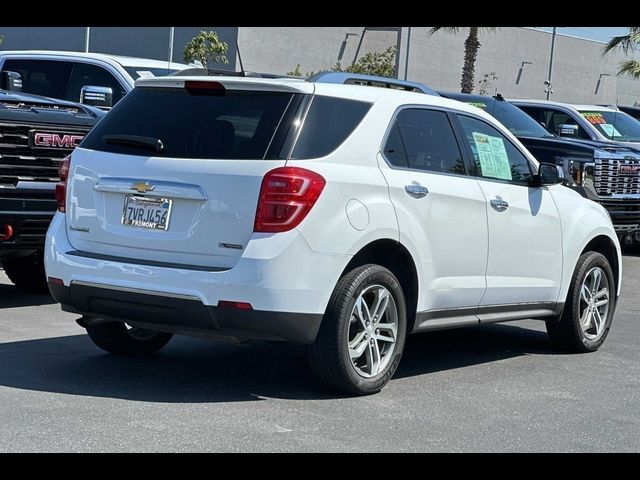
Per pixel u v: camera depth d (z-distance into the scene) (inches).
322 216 243.0
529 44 2354.8
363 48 2066.9
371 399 259.6
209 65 1804.9
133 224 252.4
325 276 244.1
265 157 242.7
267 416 238.2
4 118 347.6
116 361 287.6
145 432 220.8
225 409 242.5
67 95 528.7
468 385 283.1
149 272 244.8
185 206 246.5
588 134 674.8
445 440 227.9
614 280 351.9
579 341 334.3
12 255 360.8
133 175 252.8
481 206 290.7
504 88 2315.5
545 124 695.1
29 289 390.3
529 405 264.1
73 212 263.4
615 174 579.5
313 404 251.1
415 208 268.1
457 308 287.3
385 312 263.4
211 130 251.3
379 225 255.8
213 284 237.9
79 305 258.8
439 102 289.1
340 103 258.7
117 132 262.5
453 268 282.8
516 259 306.0
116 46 1947.6
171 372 278.1
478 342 349.4
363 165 257.0
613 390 285.1
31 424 221.9
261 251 237.1
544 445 228.5
